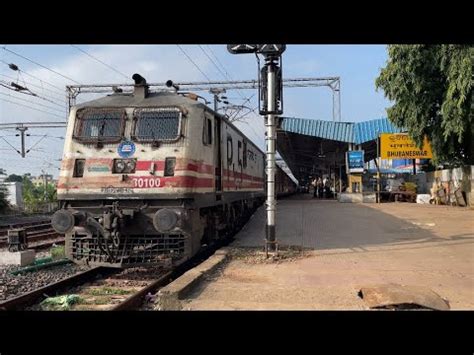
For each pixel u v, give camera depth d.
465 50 16.53
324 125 31.05
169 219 9.14
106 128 10.29
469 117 18.02
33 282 9.55
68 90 32.28
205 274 8.86
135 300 7.34
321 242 13.28
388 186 36.03
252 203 22.94
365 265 9.98
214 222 12.82
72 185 10.04
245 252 11.62
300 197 48.69
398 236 14.29
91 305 7.41
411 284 8.20
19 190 45.69
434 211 22.58
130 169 9.95
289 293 7.63
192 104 10.48
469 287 7.99
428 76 20.58
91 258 9.70
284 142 36.69
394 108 23.25
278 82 11.43
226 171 13.77
